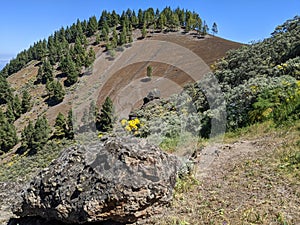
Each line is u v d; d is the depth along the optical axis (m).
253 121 8.05
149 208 3.31
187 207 3.48
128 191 3.06
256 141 6.42
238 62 13.85
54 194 3.28
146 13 56.28
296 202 3.29
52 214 3.38
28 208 3.60
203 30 48.94
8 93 61.12
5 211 4.68
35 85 63.62
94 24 73.62
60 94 47.78
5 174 11.97
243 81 11.41
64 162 3.49
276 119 7.48
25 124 47.78
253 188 3.82
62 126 18.98
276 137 6.27
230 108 8.87
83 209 3.05
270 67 11.82
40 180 3.48
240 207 3.35
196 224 3.10
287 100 7.55
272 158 4.88
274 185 3.80
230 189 3.91
